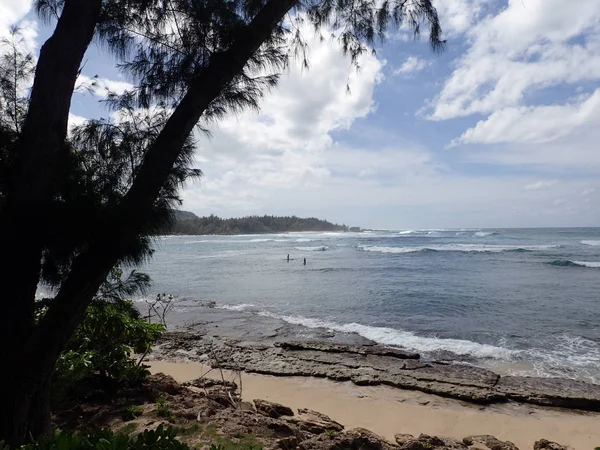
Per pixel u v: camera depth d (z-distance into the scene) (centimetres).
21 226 280
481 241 7169
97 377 604
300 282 2595
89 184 298
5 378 288
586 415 734
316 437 502
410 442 540
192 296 2125
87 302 300
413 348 1145
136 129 338
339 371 932
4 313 289
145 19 350
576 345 1169
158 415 523
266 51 388
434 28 431
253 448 393
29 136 302
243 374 925
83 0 324
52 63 312
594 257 3984
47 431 318
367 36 449
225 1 349
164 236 317
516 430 676
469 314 1583
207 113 370
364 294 2069
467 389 823
